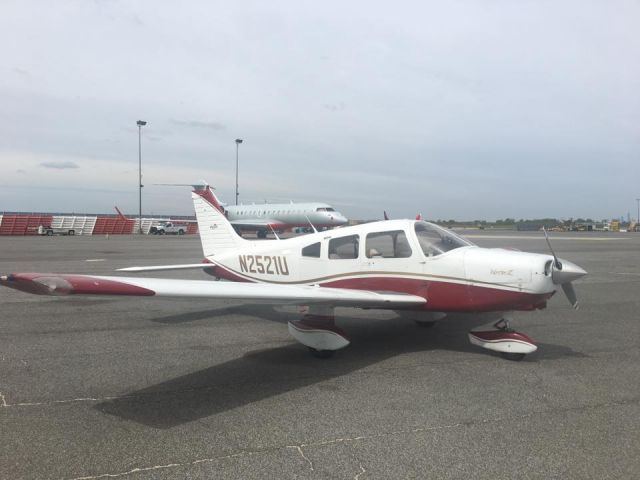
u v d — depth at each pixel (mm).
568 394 4281
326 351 5430
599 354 5684
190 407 3957
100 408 3916
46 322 7375
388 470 2922
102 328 6988
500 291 5238
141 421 3656
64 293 3527
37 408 3902
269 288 4910
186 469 2930
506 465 2990
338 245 6512
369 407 3955
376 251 6141
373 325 7320
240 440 3332
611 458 3088
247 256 7656
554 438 3373
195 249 24047
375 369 5055
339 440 3338
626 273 14711
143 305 8984
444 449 3201
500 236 42250
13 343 6039
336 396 4227
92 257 18812
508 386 4496
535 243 30469
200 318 7793
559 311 8547
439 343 6207
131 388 4414
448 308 5645
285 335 6629
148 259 17891
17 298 9609
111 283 3705
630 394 4289
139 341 6227
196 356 5539
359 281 6242
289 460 3047
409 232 5945
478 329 5684
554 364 5258
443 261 5609
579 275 4988
